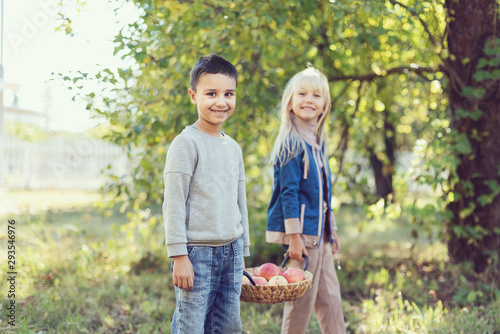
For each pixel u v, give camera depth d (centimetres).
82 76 332
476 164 431
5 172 1386
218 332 215
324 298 266
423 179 411
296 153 259
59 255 505
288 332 258
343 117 521
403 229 757
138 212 470
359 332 316
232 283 214
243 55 396
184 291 200
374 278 439
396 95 587
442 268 440
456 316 334
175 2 327
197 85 210
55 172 1484
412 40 471
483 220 432
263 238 486
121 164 1481
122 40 341
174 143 201
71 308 354
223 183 208
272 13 358
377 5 345
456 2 421
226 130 416
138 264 488
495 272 407
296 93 270
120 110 363
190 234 199
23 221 746
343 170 530
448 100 452
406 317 338
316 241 258
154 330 321
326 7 366
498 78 403
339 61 487
